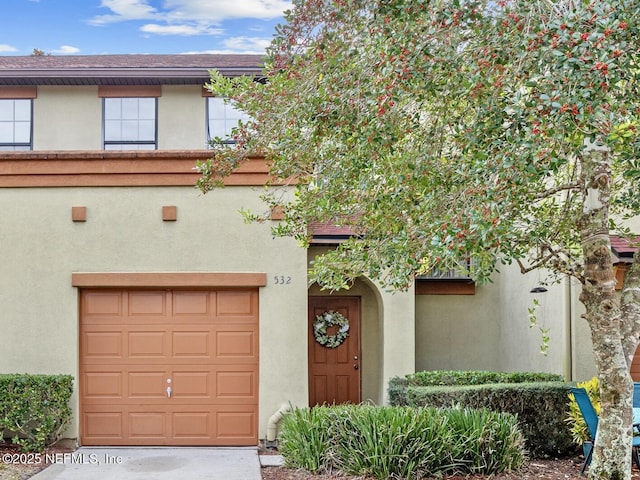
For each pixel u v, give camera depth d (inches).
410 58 231.9
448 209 255.0
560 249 305.6
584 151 273.7
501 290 579.5
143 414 426.0
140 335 429.7
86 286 425.1
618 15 203.5
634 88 225.1
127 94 648.4
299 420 359.6
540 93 211.8
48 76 622.2
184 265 427.5
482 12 232.7
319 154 293.0
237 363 430.3
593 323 275.0
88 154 426.6
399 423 331.9
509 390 387.5
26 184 427.2
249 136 314.7
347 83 253.1
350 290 553.0
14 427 395.9
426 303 578.2
